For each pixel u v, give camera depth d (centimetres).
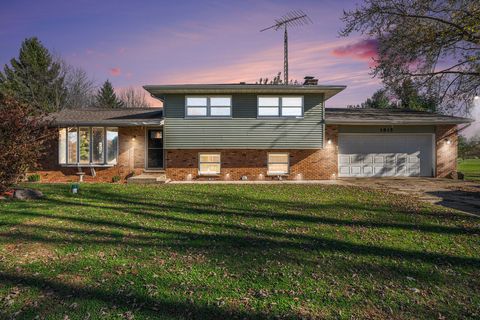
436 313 313
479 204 912
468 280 392
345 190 1191
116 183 1412
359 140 1669
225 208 836
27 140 980
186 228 625
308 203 915
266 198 998
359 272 412
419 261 455
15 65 3669
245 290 356
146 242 530
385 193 1119
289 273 405
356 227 643
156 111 1817
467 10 1302
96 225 640
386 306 326
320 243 533
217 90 1453
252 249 498
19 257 450
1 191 941
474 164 3212
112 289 352
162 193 1094
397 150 1677
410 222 691
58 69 3975
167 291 349
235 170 1550
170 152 1538
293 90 1465
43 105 3588
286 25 2212
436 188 1262
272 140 1508
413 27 1391
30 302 321
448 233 604
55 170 1534
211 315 302
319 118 1516
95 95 4603
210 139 1501
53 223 650
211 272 405
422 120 1585
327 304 328
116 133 1549
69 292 344
